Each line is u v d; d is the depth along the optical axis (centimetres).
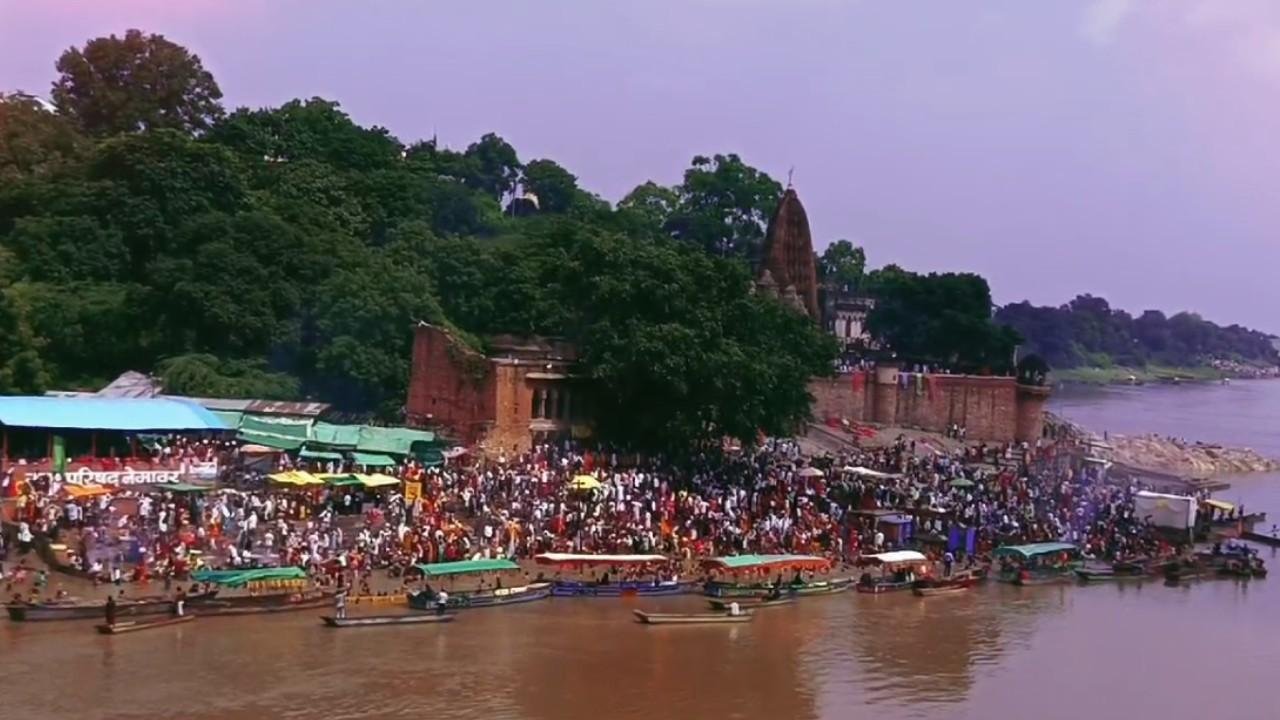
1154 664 5666
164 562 5459
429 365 8200
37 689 4278
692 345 7750
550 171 16662
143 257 9056
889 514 7519
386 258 9662
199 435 7119
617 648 5294
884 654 5516
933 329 13788
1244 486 13100
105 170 9388
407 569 5753
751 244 16188
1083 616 6494
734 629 5744
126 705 4200
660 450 8200
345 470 6856
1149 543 8181
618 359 7838
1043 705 4969
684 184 16912
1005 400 12456
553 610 5794
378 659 4897
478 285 9619
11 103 10506
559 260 9269
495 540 6234
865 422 11981
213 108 12600
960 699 4959
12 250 8738
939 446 11344
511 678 4781
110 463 6353
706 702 4678
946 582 6762
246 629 5141
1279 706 5144
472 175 15425
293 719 4194
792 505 7462
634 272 8144
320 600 5481
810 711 4681
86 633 4888
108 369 8575
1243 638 6212
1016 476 9569
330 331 8562
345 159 12700
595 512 6625
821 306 16125
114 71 12075
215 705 4266
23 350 7544
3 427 6562
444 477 6819
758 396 7950
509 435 7931
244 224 8988
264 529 5894
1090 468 10931
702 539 6744
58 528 5547
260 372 8288
